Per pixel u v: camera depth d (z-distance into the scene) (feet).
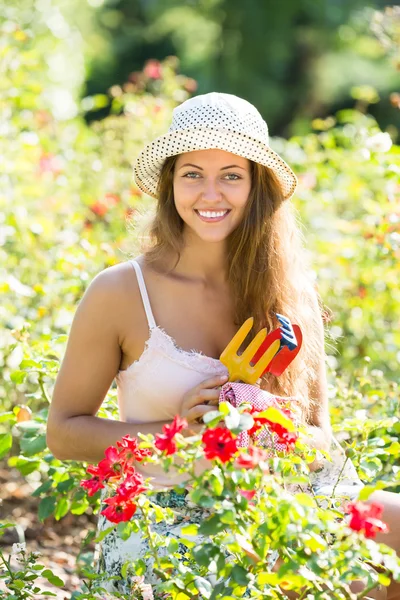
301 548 7.76
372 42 65.21
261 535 7.72
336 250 18.66
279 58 67.41
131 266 10.38
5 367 15.61
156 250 10.61
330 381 15.48
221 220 10.25
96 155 23.72
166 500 9.73
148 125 24.47
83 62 41.73
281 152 24.25
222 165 10.16
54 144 23.43
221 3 68.44
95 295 10.18
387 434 12.37
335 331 17.89
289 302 10.88
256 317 10.75
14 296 16.57
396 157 19.29
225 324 10.68
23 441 11.82
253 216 10.59
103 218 20.22
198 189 10.16
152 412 10.20
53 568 13.44
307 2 67.72
